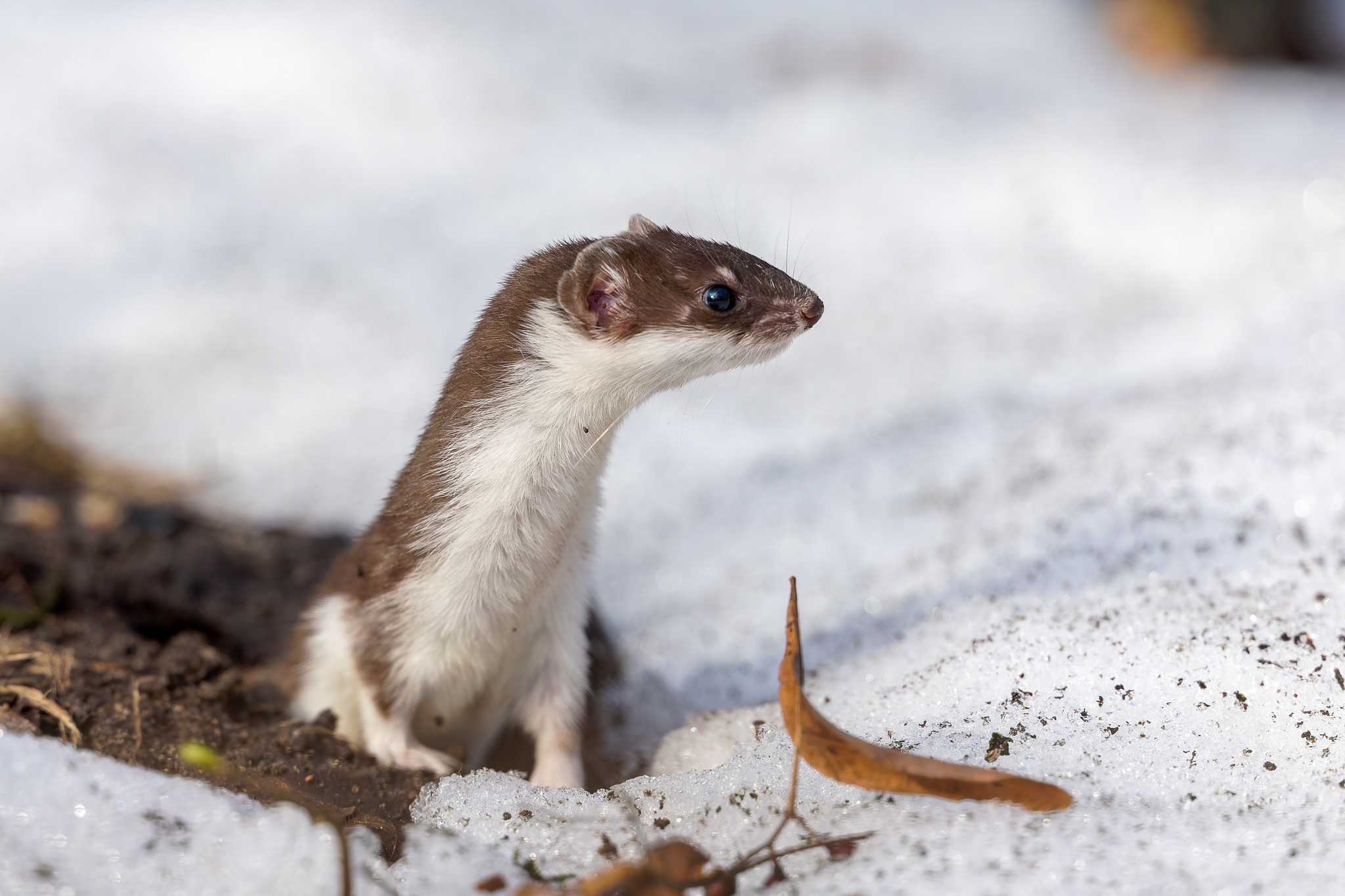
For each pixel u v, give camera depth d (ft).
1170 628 23.82
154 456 42.06
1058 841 18.33
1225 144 56.95
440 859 19.47
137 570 34.65
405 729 25.63
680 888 17.97
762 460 41.01
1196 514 28.91
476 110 59.62
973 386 43.11
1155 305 45.98
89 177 53.62
